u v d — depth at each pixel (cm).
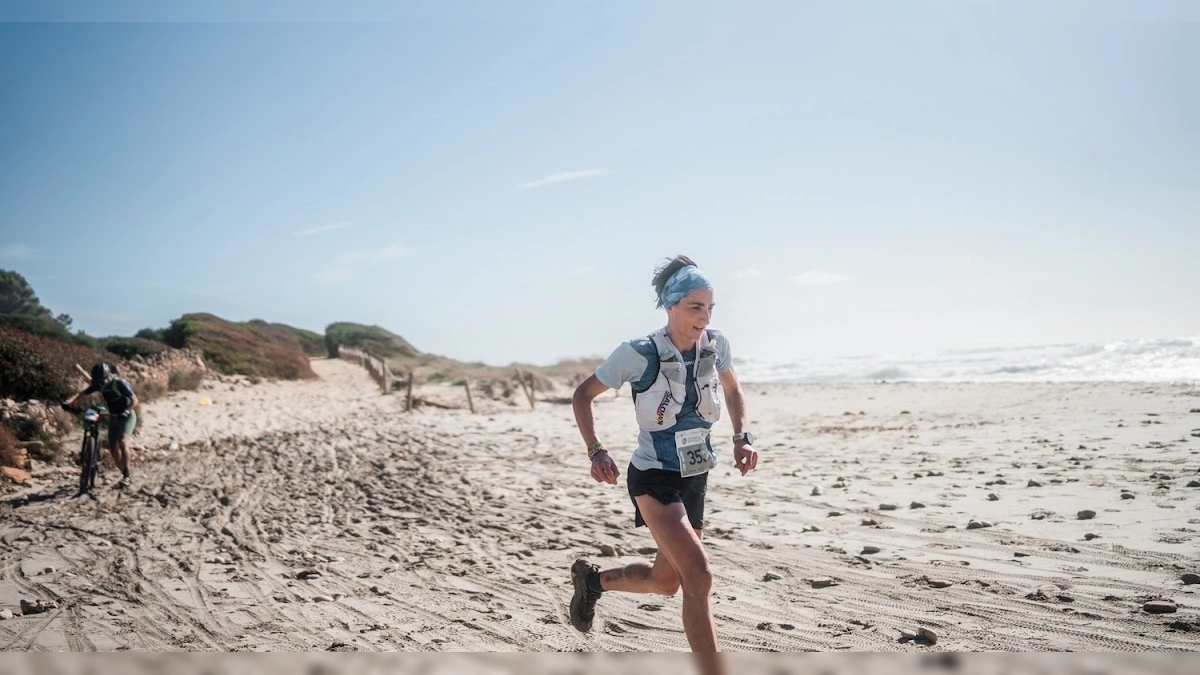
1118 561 553
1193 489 739
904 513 773
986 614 472
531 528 841
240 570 698
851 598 527
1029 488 823
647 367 371
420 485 1170
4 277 4919
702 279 371
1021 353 5244
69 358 1923
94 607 590
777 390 3222
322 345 7500
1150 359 3609
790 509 843
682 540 348
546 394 3291
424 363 5331
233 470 1351
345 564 711
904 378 4159
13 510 1042
